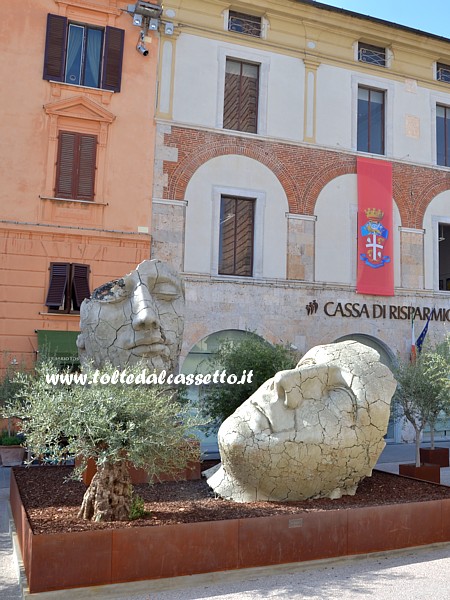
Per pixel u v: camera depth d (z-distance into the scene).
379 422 7.65
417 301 20.58
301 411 7.49
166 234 17.67
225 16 19.11
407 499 7.87
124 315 9.38
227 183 18.52
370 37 20.92
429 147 21.62
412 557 6.94
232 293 18.09
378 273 19.97
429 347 15.12
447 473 13.27
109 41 17.70
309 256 19.20
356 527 6.79
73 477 6.65
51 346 15.76
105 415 6.14
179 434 6.61
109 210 17.25
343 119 20.33
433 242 21.23
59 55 17.17
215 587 5.85
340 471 7.63
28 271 16.38
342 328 19.30
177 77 18.33
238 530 6.16
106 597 5.55
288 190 19.22
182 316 10.06
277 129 19.34
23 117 16.75
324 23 20.14
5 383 13.99
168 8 18.41
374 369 7.90
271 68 19.52
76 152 17.22
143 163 17.69
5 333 16.03
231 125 19.12
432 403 11.77
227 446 7.51
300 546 6.44
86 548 5.57
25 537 6.07
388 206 20.47
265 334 18.28
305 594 5.64
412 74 21.62
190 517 6.62
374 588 5.81
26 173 16.62
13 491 8.72
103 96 17.52
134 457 6.11
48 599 5.39
